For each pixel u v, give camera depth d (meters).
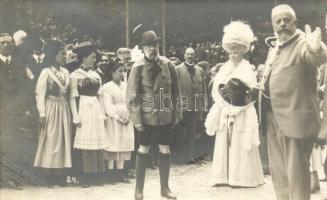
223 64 5.79
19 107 5.62
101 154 5.58
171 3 6.04
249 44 5.52
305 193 4.53
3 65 5.60
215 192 5.14
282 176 4.68
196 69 5.98
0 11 5.84
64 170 5.54
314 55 4.25
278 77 4.52
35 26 5.86
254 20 5.96
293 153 4.51
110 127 5.68
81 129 5.49
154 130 5.14
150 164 5.98
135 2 6.02
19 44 5.65
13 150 5.58
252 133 5.43
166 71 5.21
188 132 5.89
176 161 5.86
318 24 5.80
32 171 5.53
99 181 5.64
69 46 5.77
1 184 5.49
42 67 5.59
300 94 4.46
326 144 5.19
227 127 5.47
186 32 6.08
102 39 5.99
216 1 6.00
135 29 5.95
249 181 5.43
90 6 5.95
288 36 4.50
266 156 6.09
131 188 5.42
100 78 5.68
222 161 5.48
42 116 5.43
